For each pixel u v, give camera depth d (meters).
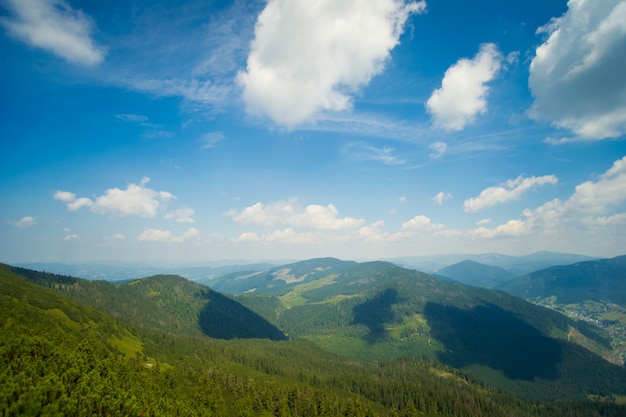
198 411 164.00
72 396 112.62
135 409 124.62
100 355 168.12
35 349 132.75
